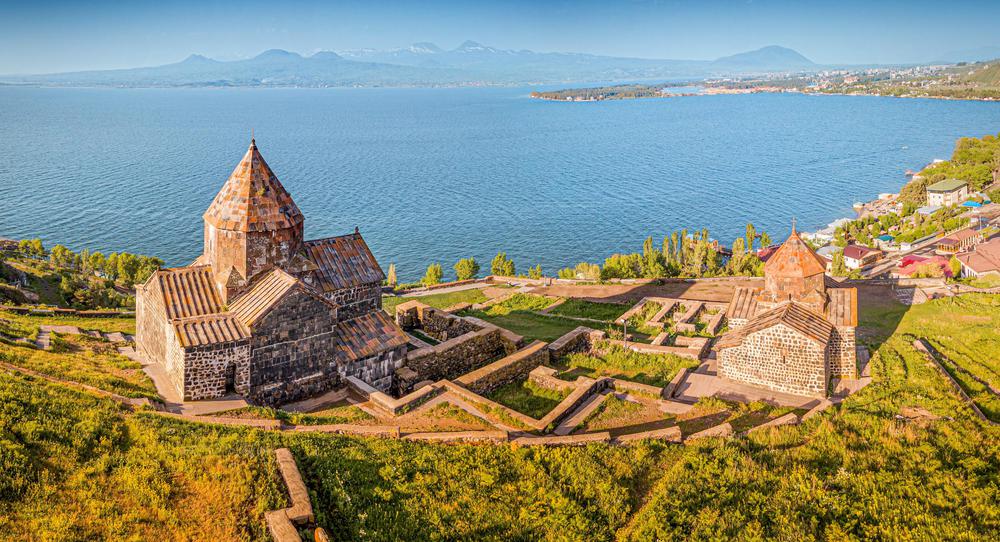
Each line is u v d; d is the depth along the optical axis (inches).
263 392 1198.9
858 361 1512.1
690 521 816.3
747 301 1637.6
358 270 1433.3
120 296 2997.0
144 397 1104.2
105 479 786.2
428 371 1469.0
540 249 5142.7
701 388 1385.3
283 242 1270.9
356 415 1168.2
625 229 5674.2
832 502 851.4
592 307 2245.3
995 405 1235.2
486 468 924.0
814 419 1160.2
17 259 3321.9
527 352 1521.9
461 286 2832.2
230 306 1218.6
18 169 7810.0
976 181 5625.0
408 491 849.5
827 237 4943.4
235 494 772.6
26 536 671.8
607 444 1026.1
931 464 955.3
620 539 786.2
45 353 1247.5
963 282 2427.4
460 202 6761.8
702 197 6801.2
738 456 978.7
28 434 834.2
